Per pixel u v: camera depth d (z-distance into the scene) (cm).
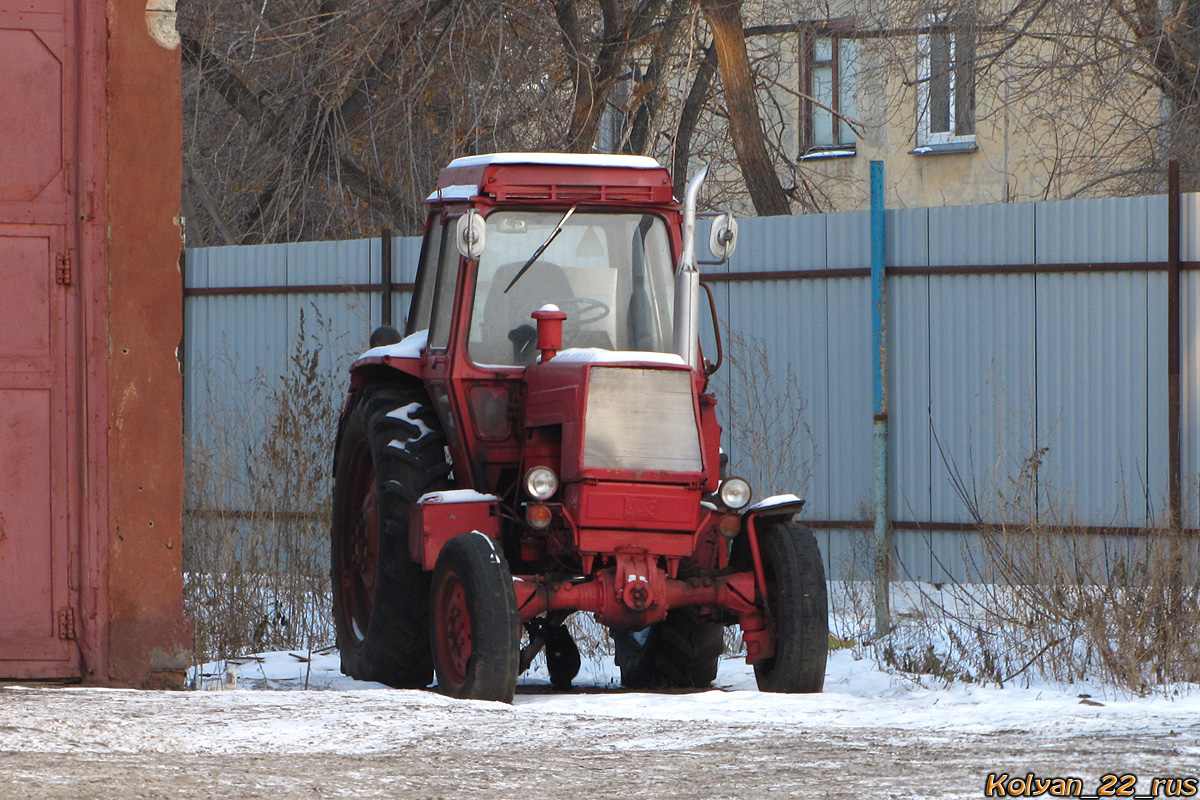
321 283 4675
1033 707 2472
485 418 2748
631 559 2533
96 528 2545
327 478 4141
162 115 2598
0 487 2522
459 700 2327
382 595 2883
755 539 2656
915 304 4069
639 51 7250
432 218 3147
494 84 6088
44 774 1653
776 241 4209
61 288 2558
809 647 2562
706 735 2011
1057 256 3928
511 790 1628
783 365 4200
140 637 2555
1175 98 5712
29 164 2556
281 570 3972
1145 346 3847
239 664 3350
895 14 6738
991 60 6306
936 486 4044
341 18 6288
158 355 2584
